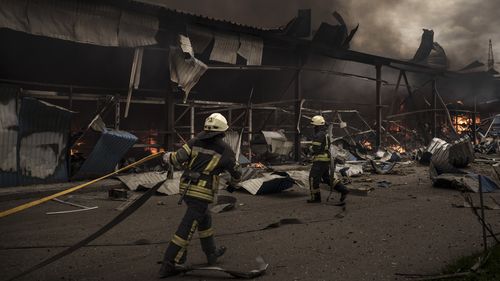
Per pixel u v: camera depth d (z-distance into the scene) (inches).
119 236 211.6
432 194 359.9
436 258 174.6
